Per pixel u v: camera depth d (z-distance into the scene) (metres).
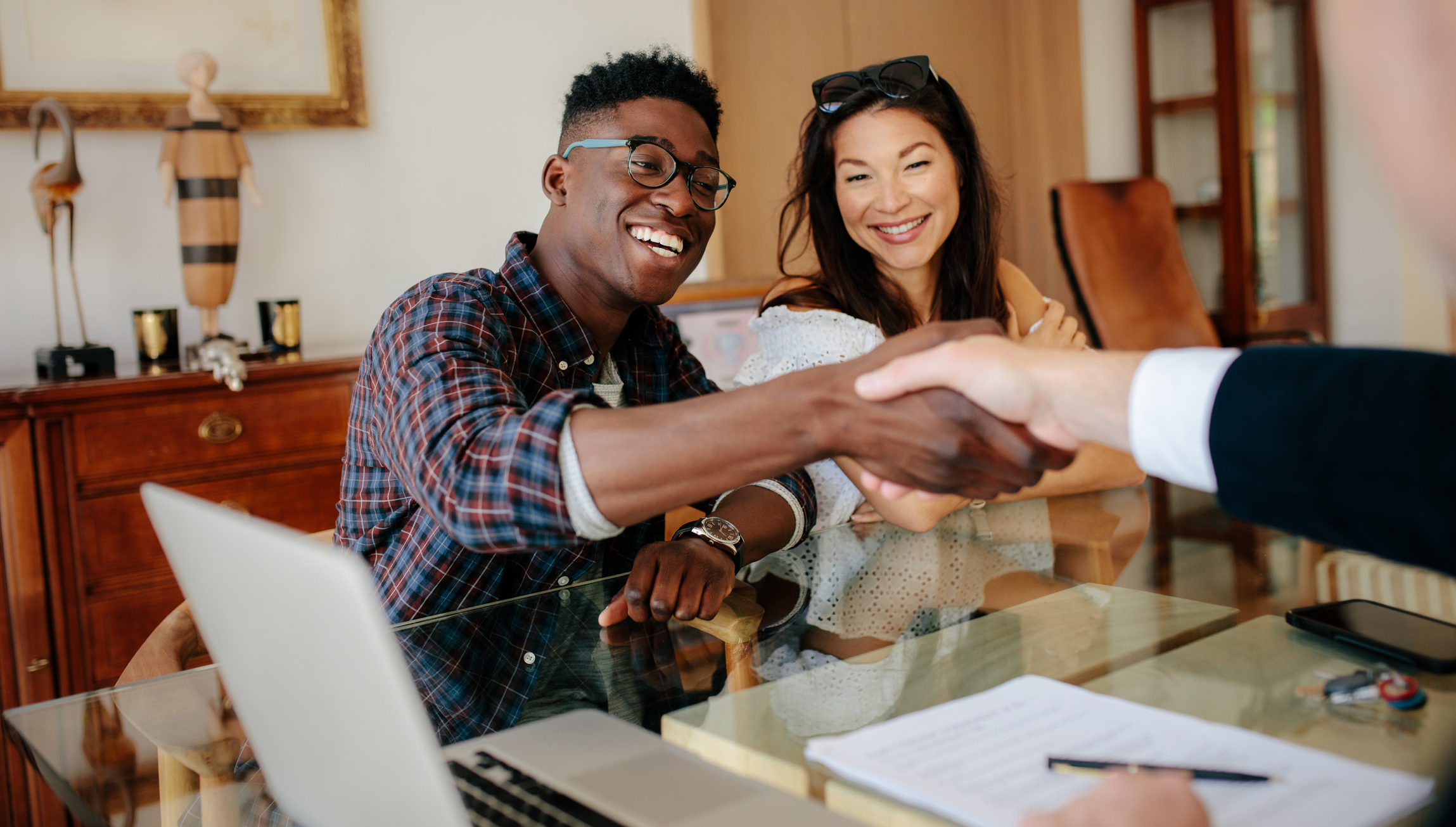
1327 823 0.50
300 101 2.65
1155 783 0.47
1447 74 0.26
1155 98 4.26
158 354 2.29
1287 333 4.06
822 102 1.48
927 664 0.77
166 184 2.27
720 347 2.93
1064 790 0.55
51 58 2.37
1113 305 3.48
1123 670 0.73
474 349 1.00
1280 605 0.87
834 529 1.29
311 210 2.75
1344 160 4.62
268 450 2.18
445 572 1.12
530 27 3.05
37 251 2.39
